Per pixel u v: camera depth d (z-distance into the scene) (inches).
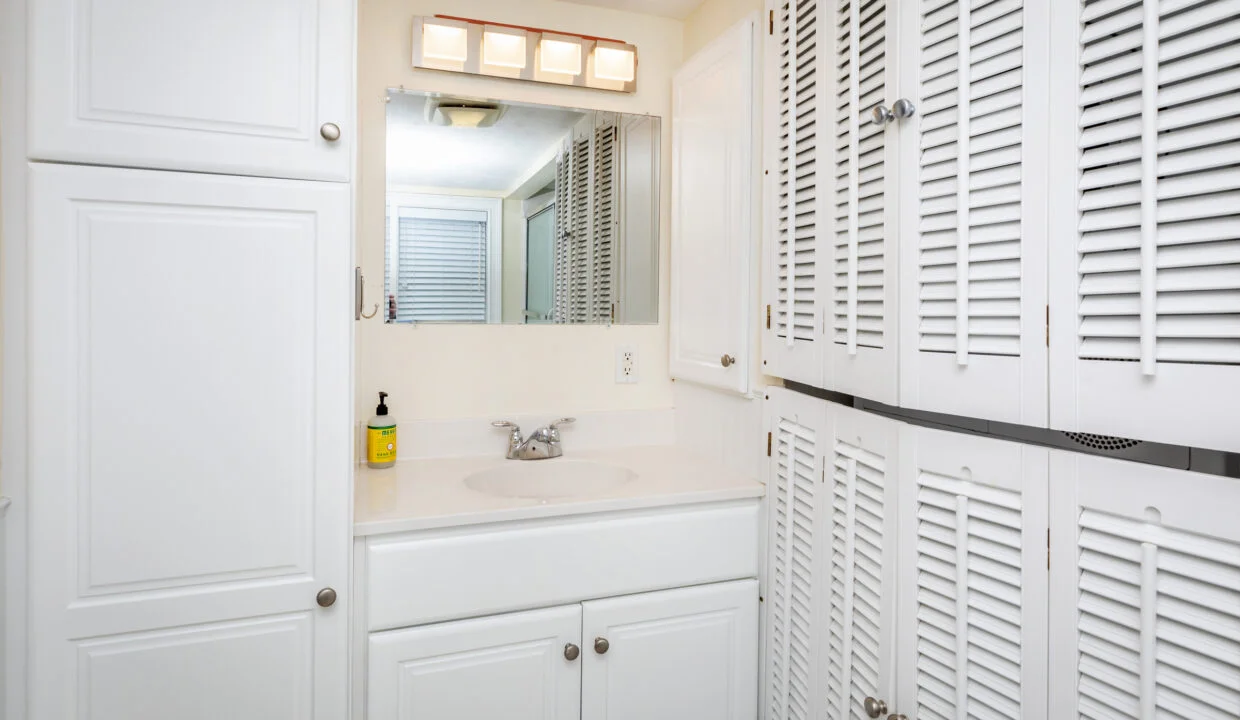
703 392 81.4
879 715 48.0
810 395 60.8
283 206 52.4
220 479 51.9
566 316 84.2
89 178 48.1
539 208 82.4
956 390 42.0
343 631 55.1
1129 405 33.0
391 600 57.0
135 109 48.9
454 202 79.0
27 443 47.7
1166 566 31.8
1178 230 30.7
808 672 59.6
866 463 50.7
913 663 45.8
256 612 53.1
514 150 81.0
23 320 47.4
